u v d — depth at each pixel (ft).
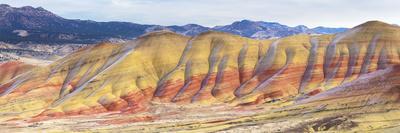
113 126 611.88
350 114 504.84
